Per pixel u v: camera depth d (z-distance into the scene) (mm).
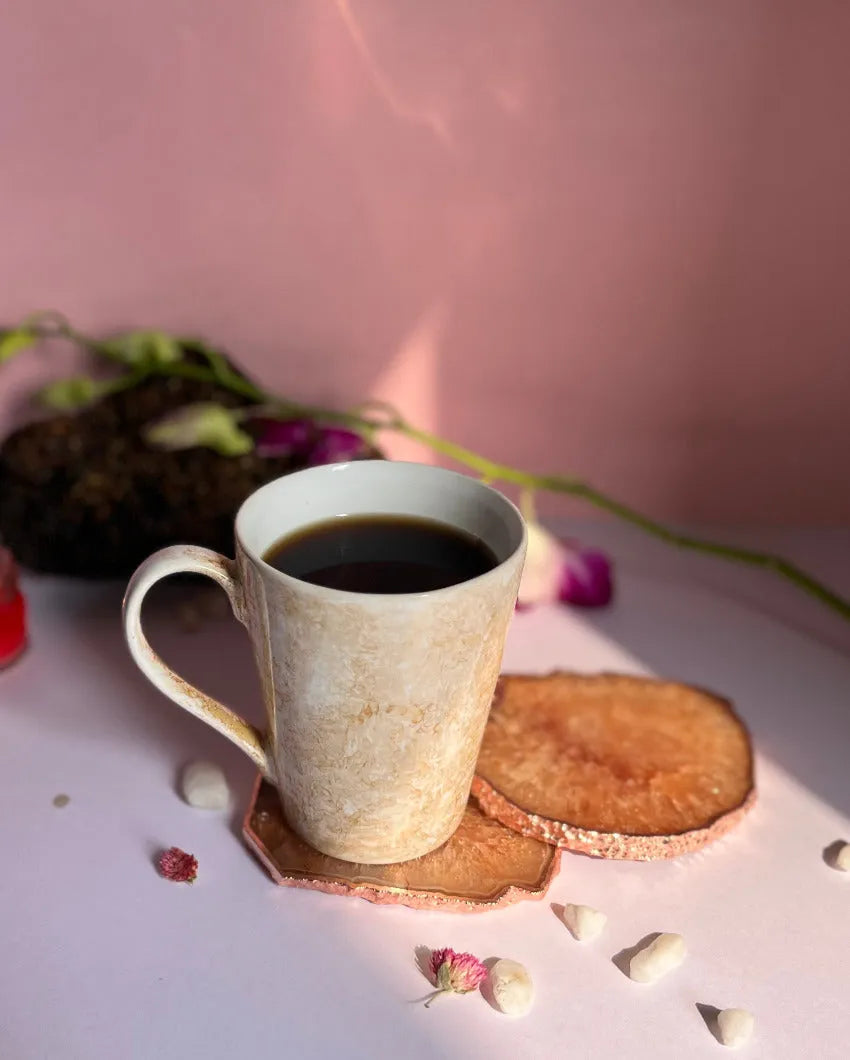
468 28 550
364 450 596
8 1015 399
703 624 594
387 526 454
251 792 486
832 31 544
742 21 544
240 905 438
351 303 617
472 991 410
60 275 608
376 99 566
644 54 553
